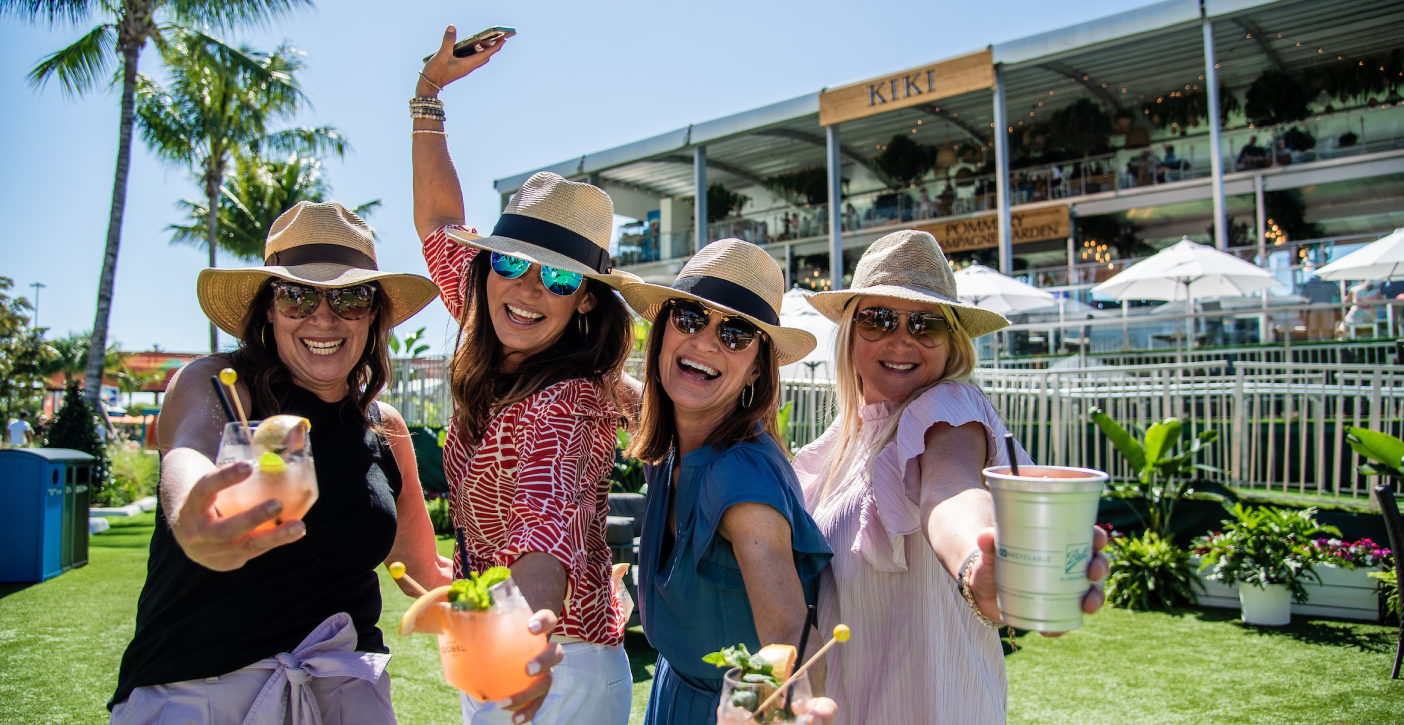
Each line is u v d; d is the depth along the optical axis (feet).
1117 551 23.61
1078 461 28.45
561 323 6.88
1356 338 44.60
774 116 73.05
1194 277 49.55
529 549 5.67
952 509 5.36
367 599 6.70
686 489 6.34
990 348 57.21
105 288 54.90
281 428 4.53
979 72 62.69
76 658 16.19
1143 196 66.54
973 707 6.37
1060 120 72.79
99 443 44.96
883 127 80.07
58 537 24.95
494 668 4.48
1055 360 53.06
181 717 5.73
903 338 7.00
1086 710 14.28
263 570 6.02
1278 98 64.80
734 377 6.38
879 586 6.65
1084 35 58.80
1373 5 55.98
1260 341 49.60
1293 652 17.93
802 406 32.22
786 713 4.24
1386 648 18.20
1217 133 54.80
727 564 5.98
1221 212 54.65
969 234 74.43
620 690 7.00
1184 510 24.86
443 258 8.89
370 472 6.70
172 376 6.34
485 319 7.08
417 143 9.37
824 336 40.11
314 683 6.17
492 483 6.77
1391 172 57.57
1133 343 53.47
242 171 94.07
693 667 6.37
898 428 6.44
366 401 6.95
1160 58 64.75
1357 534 22.75
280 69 72.49
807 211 87.66
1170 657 17.56
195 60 62.54
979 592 4.61
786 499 5.92
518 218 7.06
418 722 12.96
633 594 18.29
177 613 5.90
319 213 6.91
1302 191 66.18
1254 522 21.65
